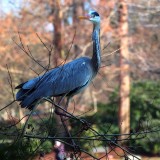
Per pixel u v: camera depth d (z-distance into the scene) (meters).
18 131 7.38
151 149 21.95
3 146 6.79
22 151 6.95
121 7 21.94
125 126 23.22
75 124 12.19
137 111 24.27
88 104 25.84
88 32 22.03
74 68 9.60
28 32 20.66
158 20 22.92
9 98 22.84
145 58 22.34
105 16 21.81
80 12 22.81
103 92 26.86
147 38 22.91
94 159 7.91
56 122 10.84
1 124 8.20
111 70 22.34
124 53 22.08
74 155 7.38
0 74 22.84
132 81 25.72
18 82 22.38
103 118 24.00
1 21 20.97
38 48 21.08
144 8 22.30
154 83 25.27
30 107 8.87
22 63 21.25
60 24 21.12
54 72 9.30
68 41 21.70
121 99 23.70
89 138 7.57
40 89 8.96
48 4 21.75
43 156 7.40
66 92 9.42
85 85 9.80
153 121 22.00
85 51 21.78
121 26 21.94
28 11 21.48
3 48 20.67
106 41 21.59
